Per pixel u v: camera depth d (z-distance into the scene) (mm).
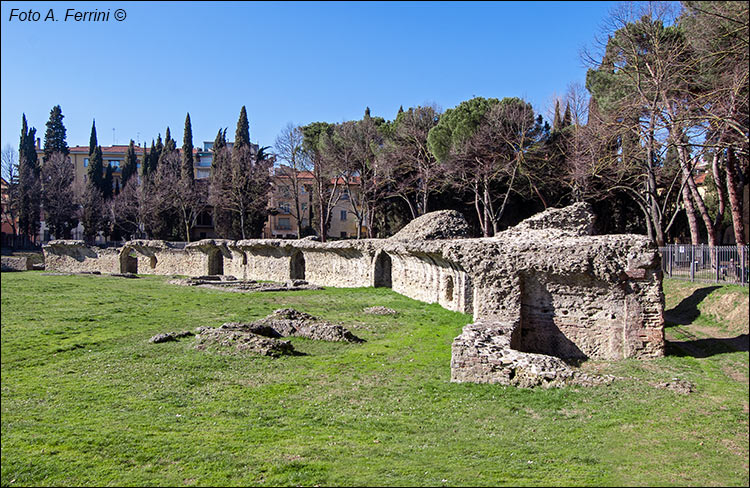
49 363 14453
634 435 8336
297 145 55969
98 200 67812
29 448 8453
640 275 14031
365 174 51094
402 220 54281
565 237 15789
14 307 24234
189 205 65500
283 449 8195
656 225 28891
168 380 12352
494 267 15156
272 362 13727
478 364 11430
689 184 29953
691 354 14719
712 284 22750
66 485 7254
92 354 15383
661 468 7078
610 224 46562
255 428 9211
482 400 10281
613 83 28734
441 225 26203
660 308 13992
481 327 13297
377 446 8242
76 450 8359
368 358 14148
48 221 67625
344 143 50938
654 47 25297
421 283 26578
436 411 9812
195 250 46719
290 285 34594
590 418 9172
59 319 21047
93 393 11531
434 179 46688
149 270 50438
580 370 12297
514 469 7180
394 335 17656
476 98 42406
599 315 14609
